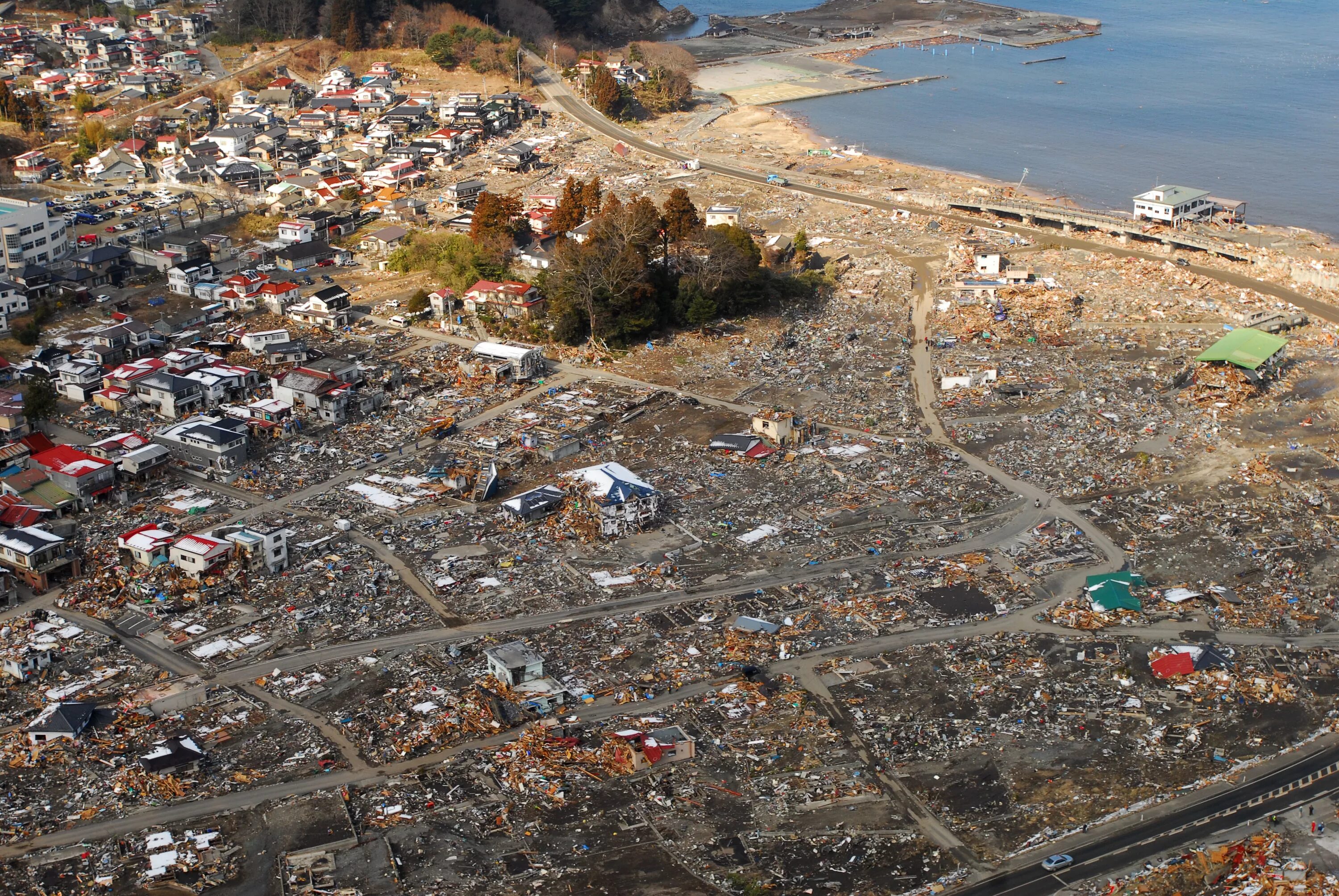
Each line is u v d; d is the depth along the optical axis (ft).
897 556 362.74
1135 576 346.74
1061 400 466.29
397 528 378.73
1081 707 294.87
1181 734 284.61
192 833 251.80
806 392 479.82
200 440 414.62
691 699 296.51
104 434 439.63
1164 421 447.42
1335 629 325.83
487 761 274.77
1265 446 428.56
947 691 300.40
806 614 333.01
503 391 481.46
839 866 245.04
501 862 245.24
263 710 292.61
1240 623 328.49
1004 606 336.08
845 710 293.64
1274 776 270.26
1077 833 254.27
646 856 247.09
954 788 267.80
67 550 359.46
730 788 266.98
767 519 384.68
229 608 336.08
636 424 453.99
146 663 311.47
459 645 316.81
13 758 274.77
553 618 331.77
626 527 376.89
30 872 240.94
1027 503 392.88
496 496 399.44
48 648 315.17
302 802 261.44
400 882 239.09
